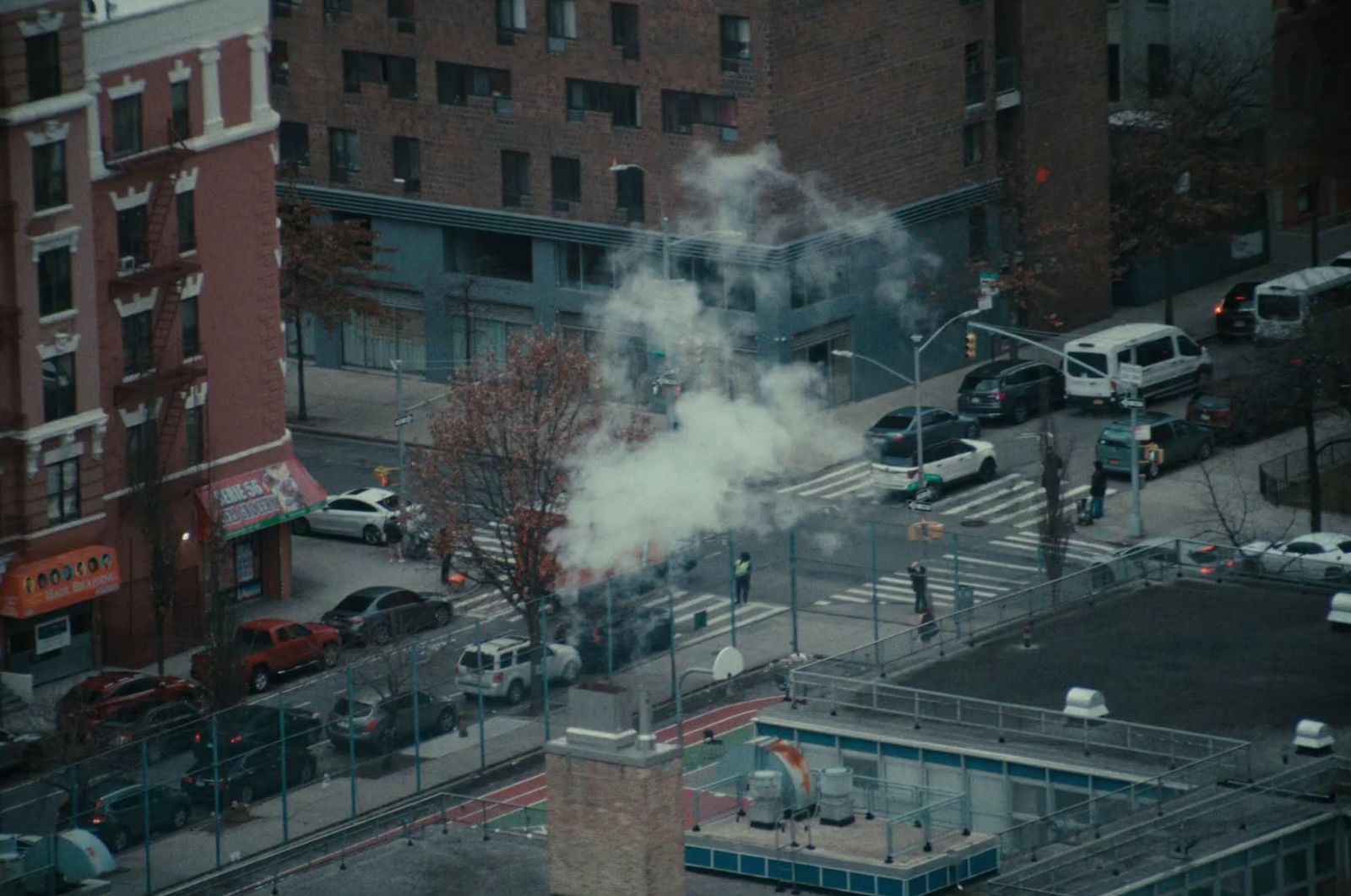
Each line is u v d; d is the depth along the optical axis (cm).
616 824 6725
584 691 6775
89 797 9988
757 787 7519
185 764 10294
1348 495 13500
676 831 6788
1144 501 13575
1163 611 9612
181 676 11694
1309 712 8562
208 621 10812
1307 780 7775
